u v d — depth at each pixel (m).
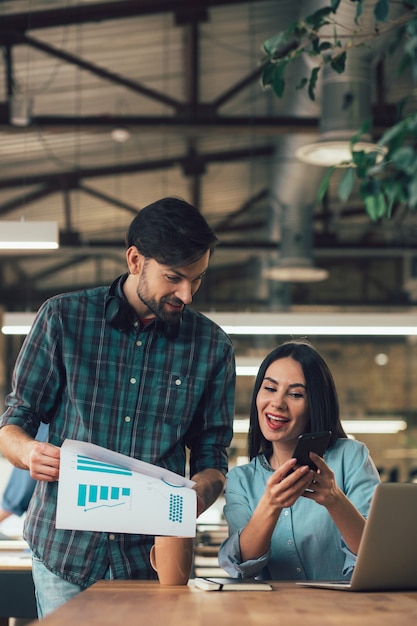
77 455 1.77
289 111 7.62
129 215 10.88
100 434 2.12
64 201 10.27
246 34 7.23
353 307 13.00
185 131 7.74
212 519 6.11
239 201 10.83
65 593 2.05
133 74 7.77
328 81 5.86
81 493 1.75
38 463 1.85
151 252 1.98
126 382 2.15
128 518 1.77
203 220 2.00
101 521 1.75
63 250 10.78
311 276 9.38
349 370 12.92
